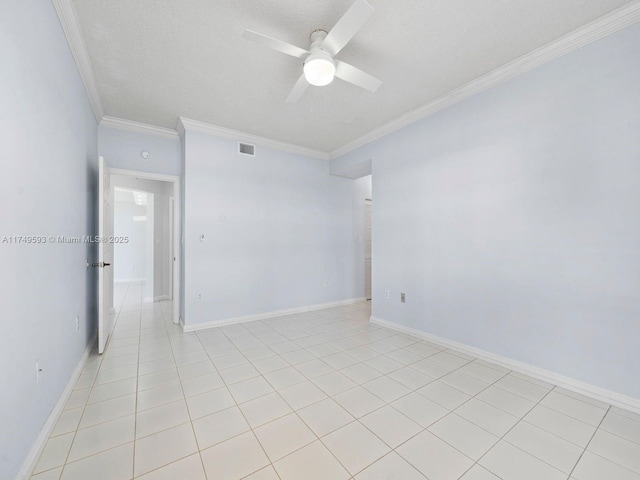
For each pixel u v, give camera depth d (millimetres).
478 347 2729
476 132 2750
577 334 2107
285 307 4379
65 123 1943
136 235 8383
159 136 3746
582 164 2088
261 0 1773
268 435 1628
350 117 3471
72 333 2145
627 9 1839
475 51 2287
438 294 3105
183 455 1467
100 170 2713
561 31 2068
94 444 1541
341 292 5129
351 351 2898
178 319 3873
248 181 4027
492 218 2621
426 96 2988
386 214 3760
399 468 1390
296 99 2525
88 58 2289
